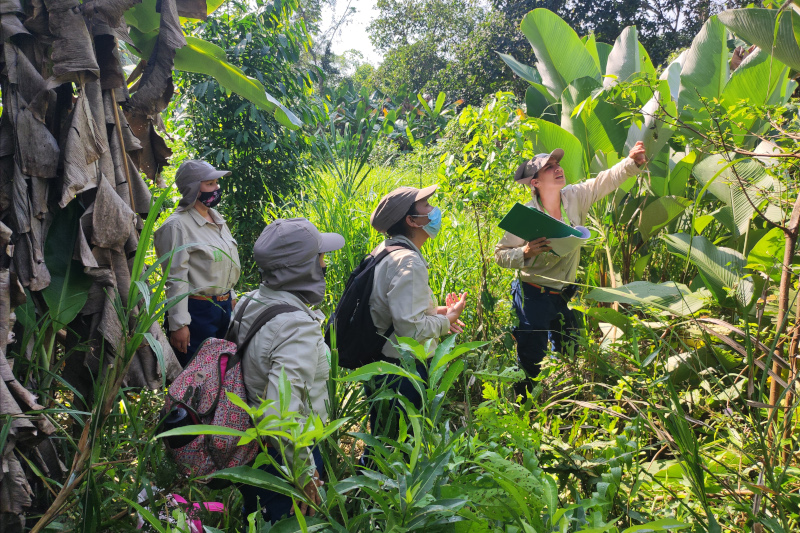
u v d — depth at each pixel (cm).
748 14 282
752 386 211
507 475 138
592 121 453
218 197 355
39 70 240
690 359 286
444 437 152
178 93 720
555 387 302
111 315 250
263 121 673
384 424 248
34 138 229
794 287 287
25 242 229
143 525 183
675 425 193
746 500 203
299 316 204
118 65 260
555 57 572
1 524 197
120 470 217
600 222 420
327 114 827
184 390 194
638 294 313
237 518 212
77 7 234
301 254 210
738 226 355
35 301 245
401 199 274
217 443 188
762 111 273
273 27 716
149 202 280
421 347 138
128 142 275
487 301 372
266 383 199
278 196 709
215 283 349
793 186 263
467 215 489
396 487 137
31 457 221
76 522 189
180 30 287
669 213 405
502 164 367
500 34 1962
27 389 221
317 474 196
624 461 179
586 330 318
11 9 226
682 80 467
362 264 272
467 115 379
